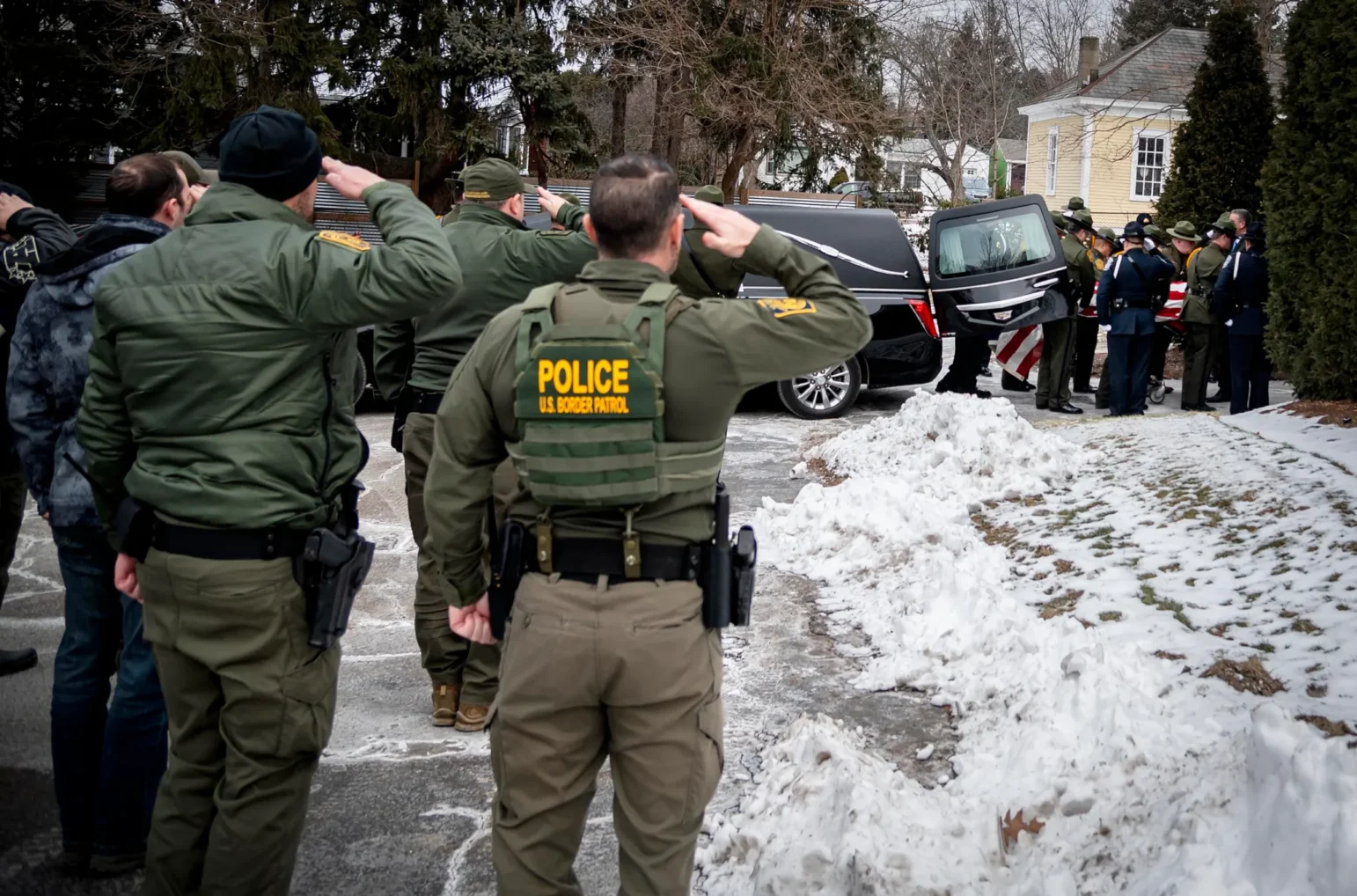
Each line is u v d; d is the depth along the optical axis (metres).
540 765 2.33
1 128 18.97
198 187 3.57
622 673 2.27
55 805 3.68
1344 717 3.37
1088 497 6.46
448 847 3.45
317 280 2.58
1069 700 3.67
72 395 3.19
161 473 2.60
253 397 2.59
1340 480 5.83
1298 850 2.32
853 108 21.86
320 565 2.66
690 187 22.52
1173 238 12.85
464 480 2.42
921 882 2.86
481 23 20.97
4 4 18.70
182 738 2.75
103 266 3.18
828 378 11.17
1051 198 34.72
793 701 4.43
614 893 3.18
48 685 4.68
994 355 14.17
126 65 18.66
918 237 24.73
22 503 4.46
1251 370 10.33
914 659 4.63
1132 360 11.17
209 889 2.70
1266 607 4.37
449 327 4.24
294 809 2.75
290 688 2.66
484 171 4.32
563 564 2.32
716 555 2.35
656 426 2.26
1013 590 5.21
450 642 4.31
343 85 19.34
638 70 21.36
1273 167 8.35
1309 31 7.89
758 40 20.98
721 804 3.60
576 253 4.20
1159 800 2.89
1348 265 7.74
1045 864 2.90
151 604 2.68
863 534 6.13
